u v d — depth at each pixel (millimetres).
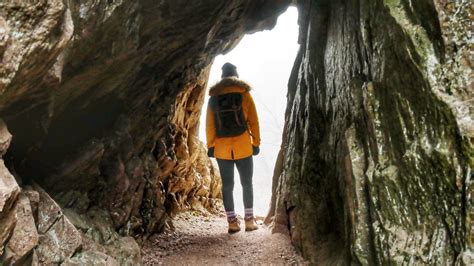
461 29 2562
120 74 4309
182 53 5723
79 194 4340
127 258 4246
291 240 5090
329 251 4293
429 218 2740
